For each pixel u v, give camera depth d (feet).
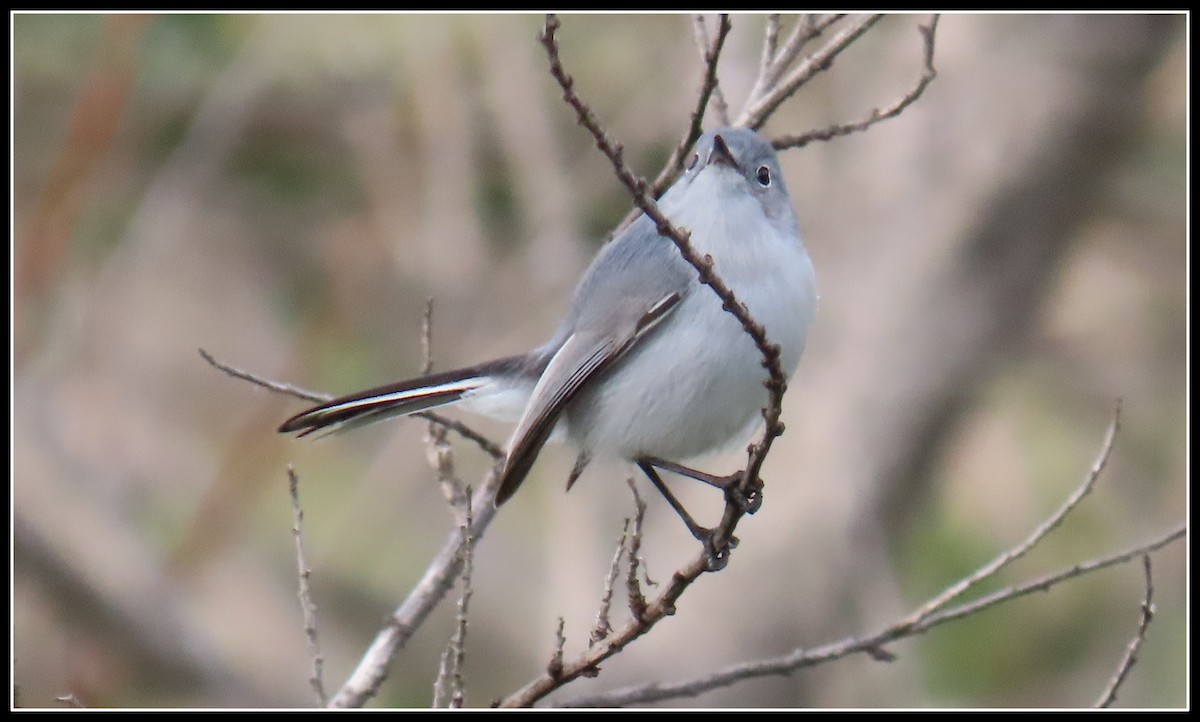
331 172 42.91
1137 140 43.91
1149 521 40.73
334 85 41.60
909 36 42.24
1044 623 38.99
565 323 25.61
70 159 36.81
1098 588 39.45
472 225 41.32
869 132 42.52
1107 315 44.47
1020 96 41.65
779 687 37.27
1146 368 43.52
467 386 25.32
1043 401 43.06
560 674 20.54
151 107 41.11
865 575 38.22
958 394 40.68
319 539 39.70
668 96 40.96
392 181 41.78
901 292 41.22
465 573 20.25
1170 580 39.60
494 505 23.79
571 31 41.55
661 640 37.93
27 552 35.83
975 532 40.19
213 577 38.65
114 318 40.75
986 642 38.63
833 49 25.82
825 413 40.22
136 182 41.93
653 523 39.11
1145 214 45.09
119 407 40.57
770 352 19.57
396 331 41.39
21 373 37.14
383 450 40.68
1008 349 41.86
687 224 24.27
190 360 42.01
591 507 38.60
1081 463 41.55
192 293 42.19
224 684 37.17
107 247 41.63
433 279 41.04
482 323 41.06
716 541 21.04
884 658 23.07
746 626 37.99
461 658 20.18
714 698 37.35
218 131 40.68
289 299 42.91
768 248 24.06
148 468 41.19
